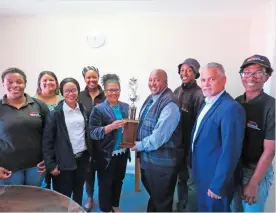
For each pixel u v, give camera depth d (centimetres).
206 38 137
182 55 139
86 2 139
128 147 133
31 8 143
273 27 121
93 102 135
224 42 135
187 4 136
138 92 142
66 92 125
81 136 129
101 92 135
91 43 147
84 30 147
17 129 122
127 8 142
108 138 131
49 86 134
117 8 142
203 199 113
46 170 129
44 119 130
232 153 98
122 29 145
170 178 125
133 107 137
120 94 142
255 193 111
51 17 146
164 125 117
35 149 128
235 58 133
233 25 133
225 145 99
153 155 124
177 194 133
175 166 123
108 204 138
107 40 146
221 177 100
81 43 148
